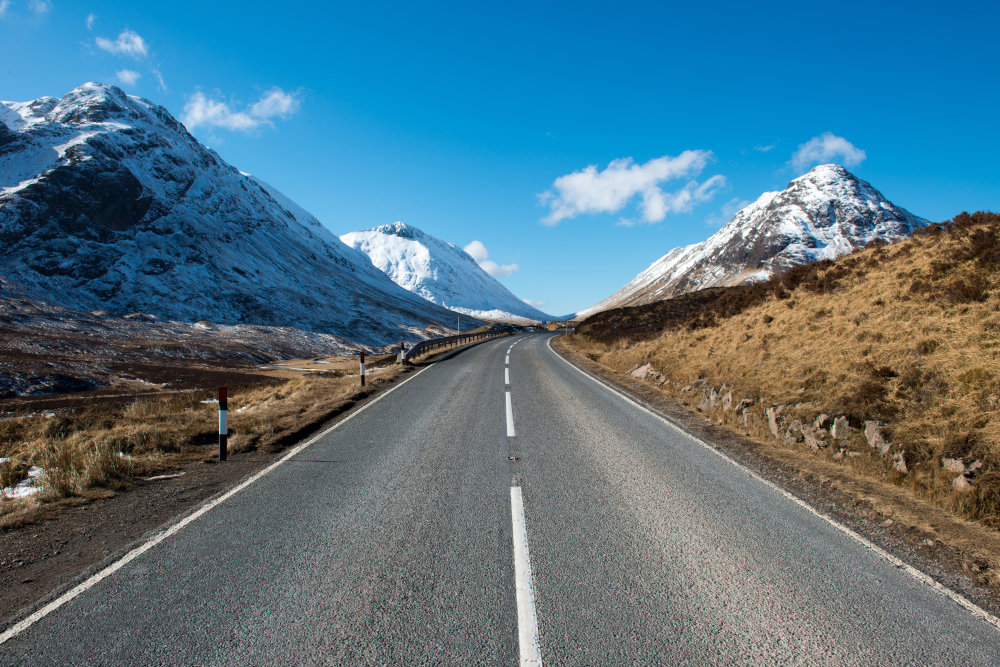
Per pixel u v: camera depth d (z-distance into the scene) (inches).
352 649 115.6
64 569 155.1
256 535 177.3
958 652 115.5
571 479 237.0
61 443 319.9
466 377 666.8
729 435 331.3
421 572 149.9
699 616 128.3
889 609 132.5
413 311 6742.1
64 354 2043.6
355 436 333.7
